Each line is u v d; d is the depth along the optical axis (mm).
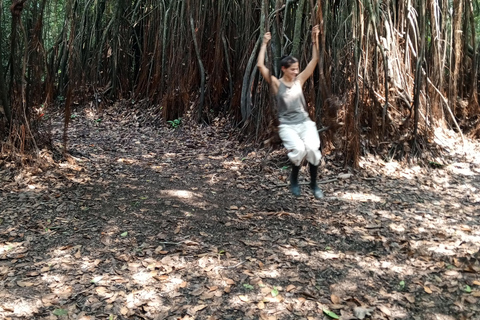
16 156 6238
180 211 5117
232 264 3932
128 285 3582
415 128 7121
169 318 3195
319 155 4465
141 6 11359
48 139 6855
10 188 5617
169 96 9844
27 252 4070
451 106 8477
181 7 9719
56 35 11188
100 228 4590
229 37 9219
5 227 4555
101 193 5594
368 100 7176
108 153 7590
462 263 3953
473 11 8820
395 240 4422
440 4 8102
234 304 3363
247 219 4930
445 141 7738
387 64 7168
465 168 6906
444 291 3545
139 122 10211
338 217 5004
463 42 8648
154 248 4199
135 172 6602
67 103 6629
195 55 9672
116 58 11547
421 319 3209
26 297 3396
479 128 8195
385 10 7559
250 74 8234
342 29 6992
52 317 3174
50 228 4551
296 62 4246
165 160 7320
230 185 6109
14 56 6453
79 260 3949
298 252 4172
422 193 5879
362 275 3781
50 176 6027
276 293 3496
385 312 3264
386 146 7164
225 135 8734
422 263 3977
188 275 3744
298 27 6512
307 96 7184
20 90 6508
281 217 4984
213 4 9305
